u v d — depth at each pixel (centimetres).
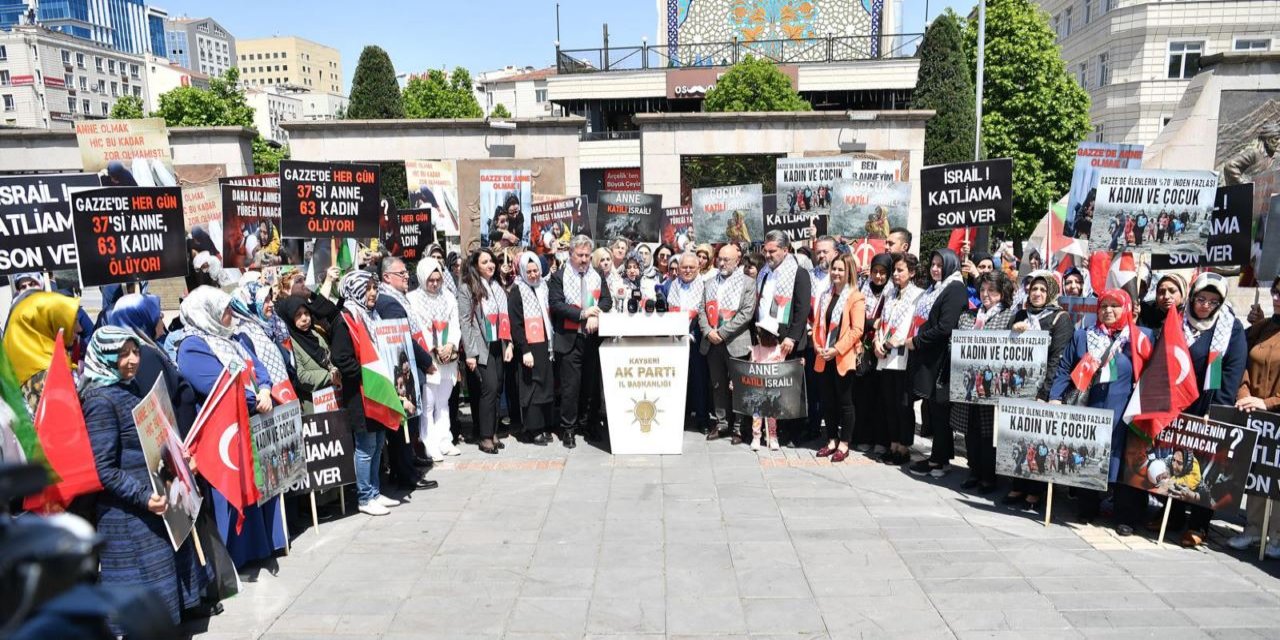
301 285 548
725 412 748
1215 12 3148
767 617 410
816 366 691
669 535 522
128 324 421
